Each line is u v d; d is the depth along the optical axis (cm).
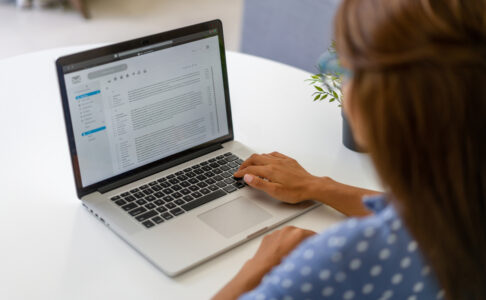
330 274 56
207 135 117
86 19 348
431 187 50
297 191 101
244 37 257
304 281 56
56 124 130
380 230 55
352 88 52
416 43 47
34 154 118
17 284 84
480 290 56
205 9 368
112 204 99
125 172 106
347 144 121
